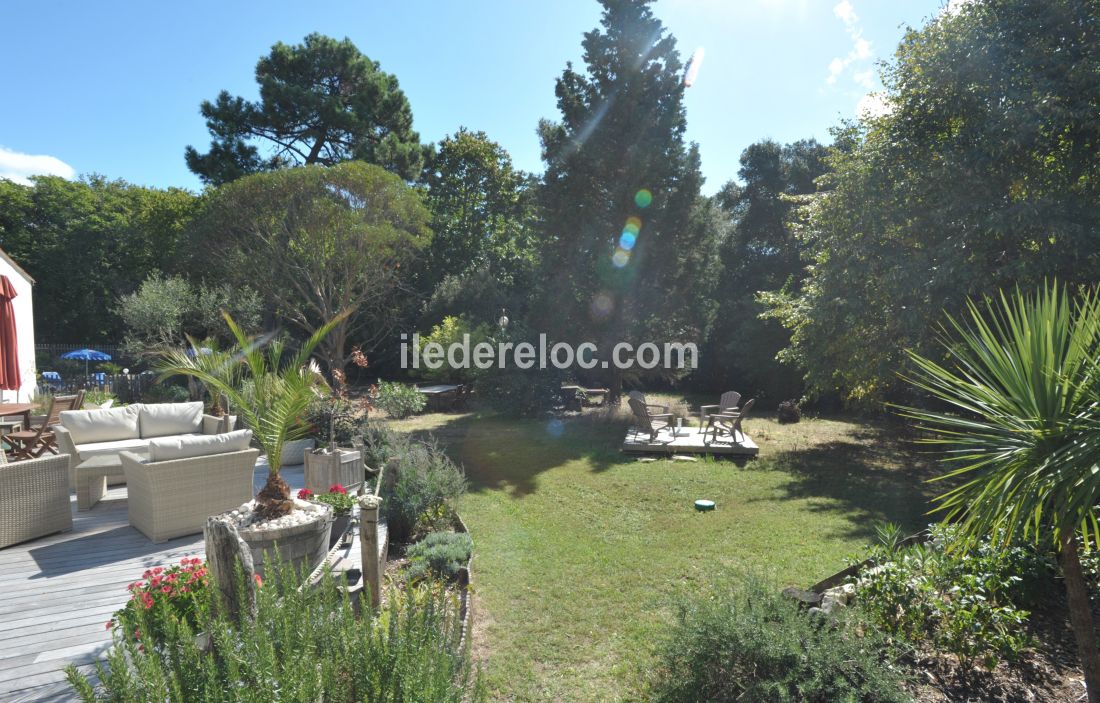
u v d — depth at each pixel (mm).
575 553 6301
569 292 17453
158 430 7852
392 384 17969
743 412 11547
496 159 31984
